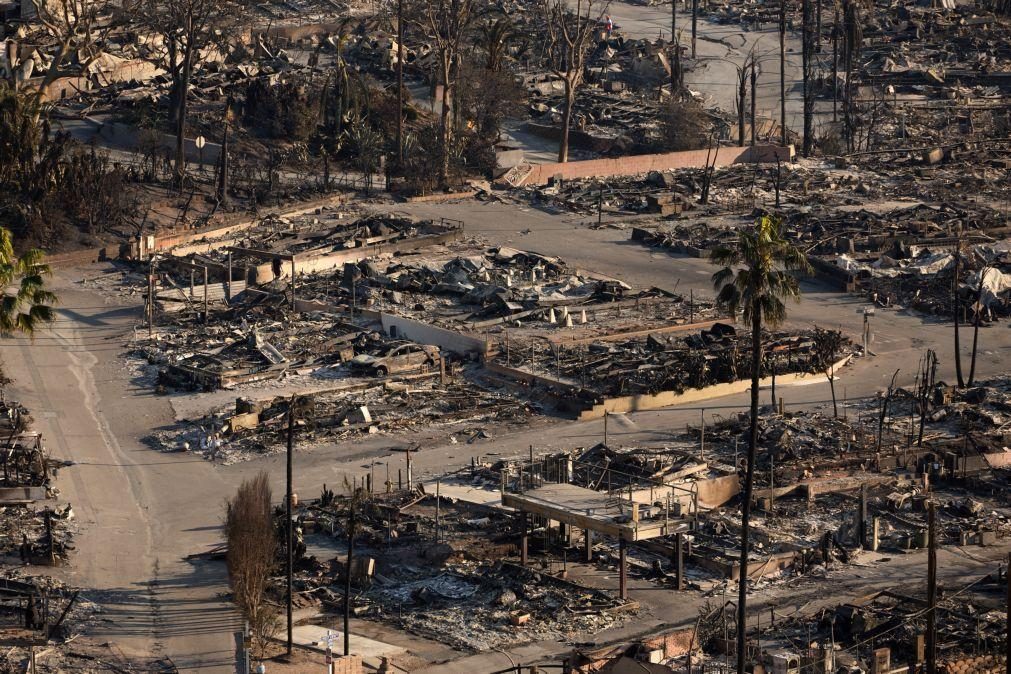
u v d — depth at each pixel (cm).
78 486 12362
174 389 14712
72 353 15638
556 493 10825
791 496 12238
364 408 13875
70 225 19262
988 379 15312
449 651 9612
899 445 13262
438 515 11488
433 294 17662
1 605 10006
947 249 19575
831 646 9450
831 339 15538
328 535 11450
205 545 11275
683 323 16725
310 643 9712
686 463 12500
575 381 14762
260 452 13162
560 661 9456
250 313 16738
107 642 9644
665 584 10644
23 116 19438
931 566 9219
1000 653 9394
